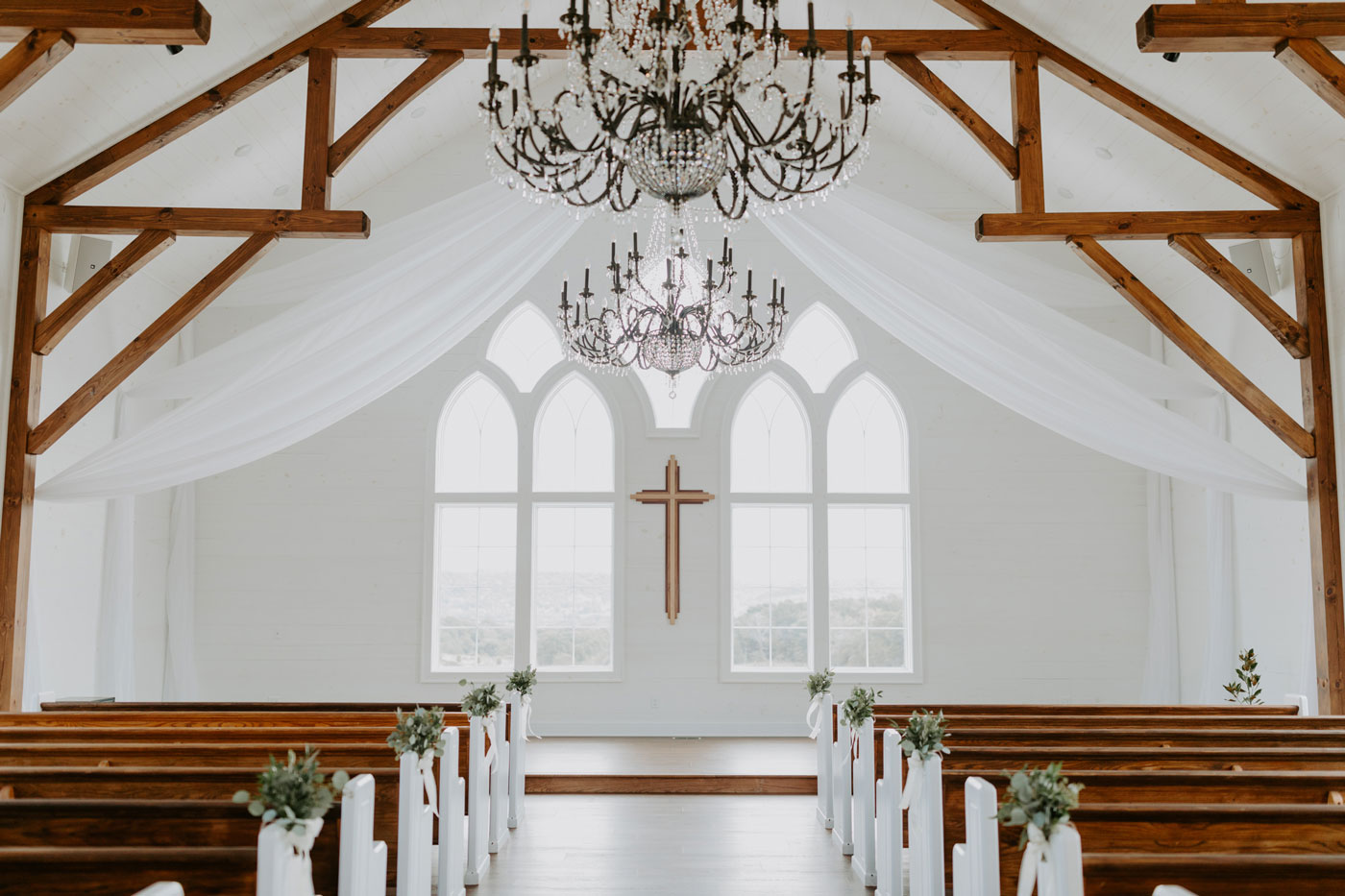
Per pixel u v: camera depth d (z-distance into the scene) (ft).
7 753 14.32
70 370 24.06
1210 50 17.97
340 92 25.86
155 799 12.25
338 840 11.00
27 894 9.49
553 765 25.44
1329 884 9.08
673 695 30.50
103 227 20.67
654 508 31.09
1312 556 21.12
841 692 30.63
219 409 20.03
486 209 20.97
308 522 30.76
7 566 19.69
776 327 21.17
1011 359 20.90
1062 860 8.95
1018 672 30.63
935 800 13.61
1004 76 25.21
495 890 16.29
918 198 31.81
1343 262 20.90
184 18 16.42
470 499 31.14
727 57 12.44
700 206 29.99
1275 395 25.20
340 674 30.35
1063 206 28.68
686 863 17.87
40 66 16.56
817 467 31.27
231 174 25.50
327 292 20.52
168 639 29.55
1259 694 24.98
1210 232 21.40
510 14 26.32
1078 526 31.01
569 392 31.76
